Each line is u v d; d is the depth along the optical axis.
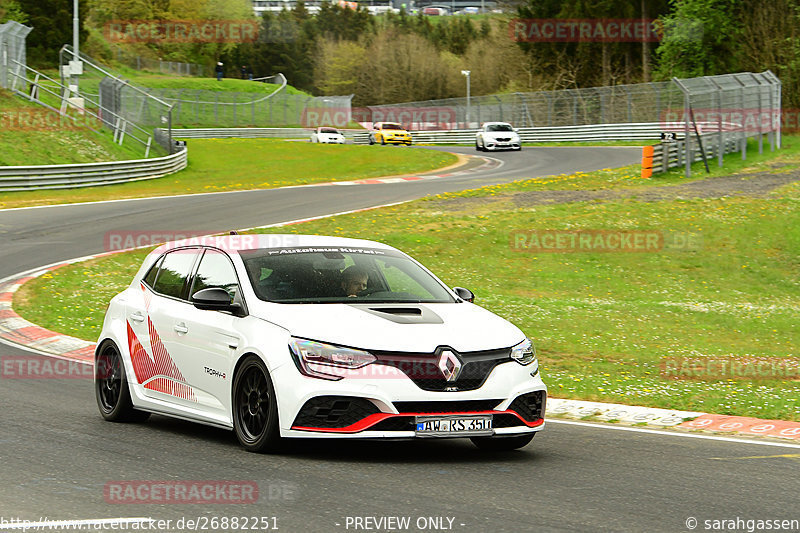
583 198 119.81
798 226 105.50
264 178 155.88
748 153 159.75
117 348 32.41
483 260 91.62
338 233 98.19
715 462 27.62
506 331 27.62
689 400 40.97
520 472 25.58
